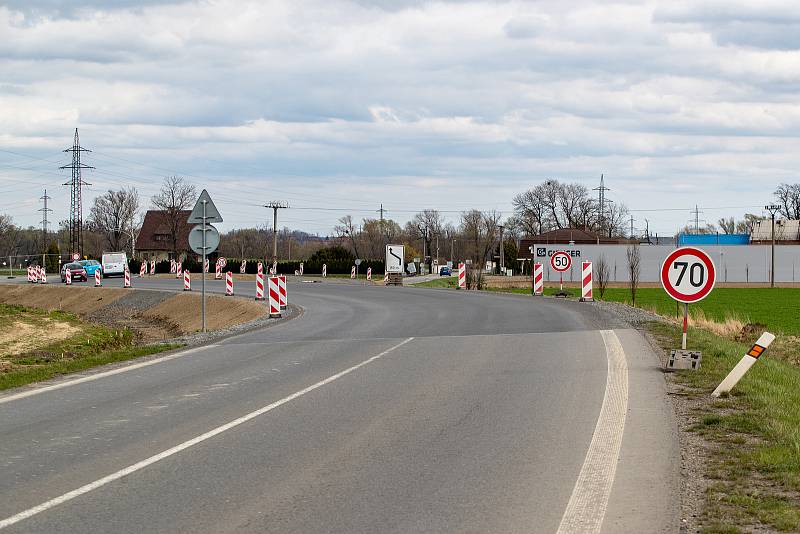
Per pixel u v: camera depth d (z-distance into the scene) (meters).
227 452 10.52
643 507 8.16
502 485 8.98
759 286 98.56
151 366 19.20
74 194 114.38
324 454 10.41
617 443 10.95
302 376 17.27
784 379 16.98
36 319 45.41
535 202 163.62
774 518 7.58
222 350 22.42
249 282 81.12
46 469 9.70
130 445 10.95
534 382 16.16
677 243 115.81
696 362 17.30
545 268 104.12
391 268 73.69
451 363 19.09
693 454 10.30
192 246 30.47
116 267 95.44
